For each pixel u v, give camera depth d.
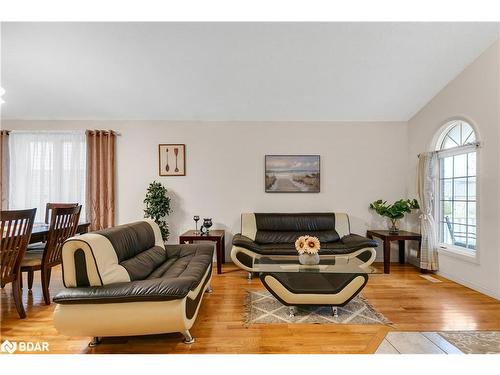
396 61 3.53
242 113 4.65
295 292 2.74
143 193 4.81
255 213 4.63
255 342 2.24
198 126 4.84
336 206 4.88
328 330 2.45
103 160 4.69
